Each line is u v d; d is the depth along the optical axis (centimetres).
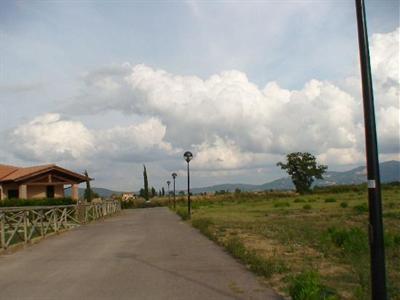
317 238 1579
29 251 1477
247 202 5403
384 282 564
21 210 1599
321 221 2316
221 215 2936
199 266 1103
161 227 2258
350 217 2508
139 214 3794
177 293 836
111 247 1514
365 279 891
